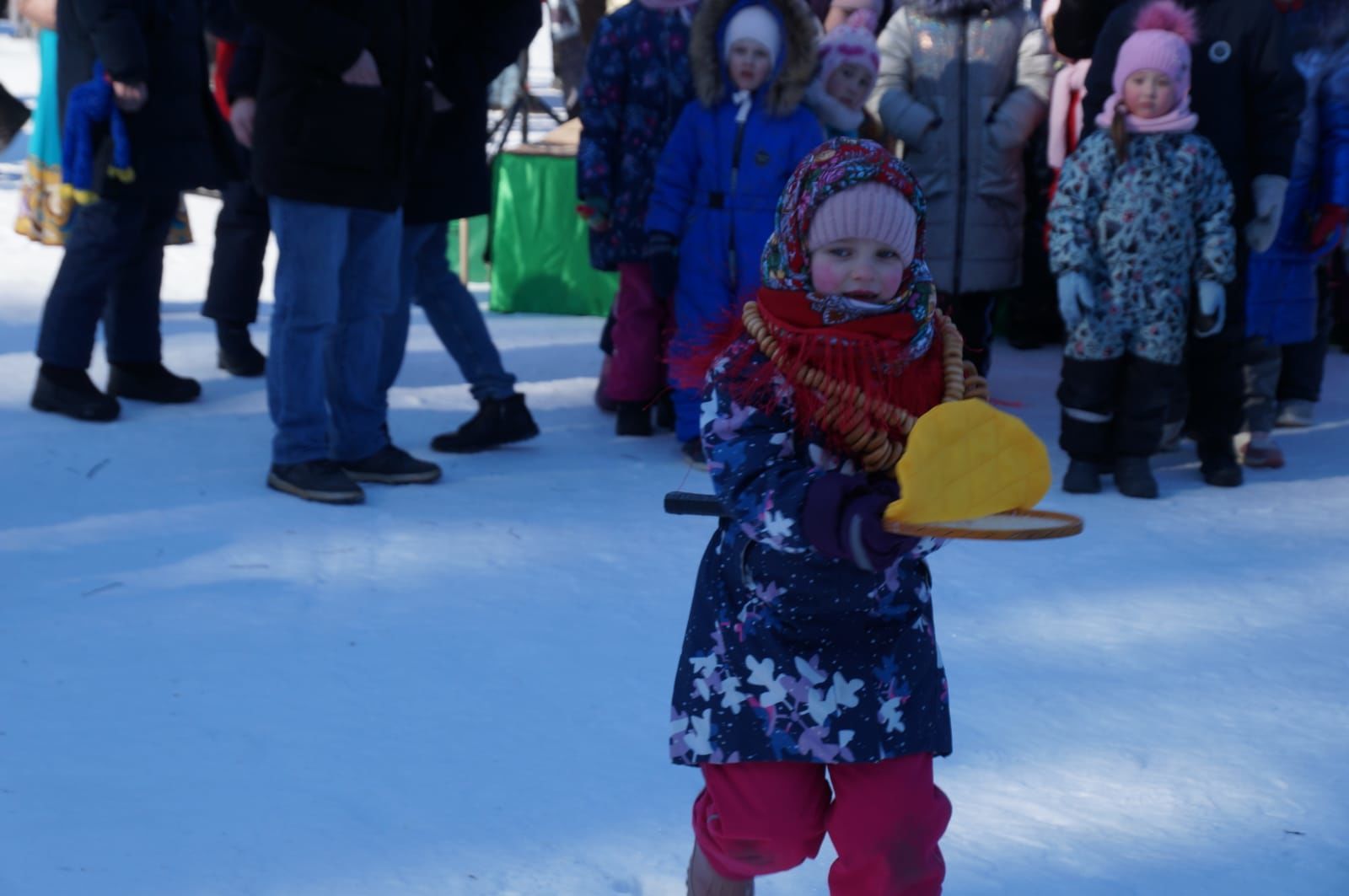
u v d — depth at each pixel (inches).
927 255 307.9
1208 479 274.7
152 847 129.2
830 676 102.0
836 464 98.6
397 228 248.2
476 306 279.3
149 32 277.4
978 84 302.5
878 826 103.2
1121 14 254.4
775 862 107.3
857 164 98.8
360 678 169.8
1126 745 157.6
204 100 297.7
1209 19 254.4
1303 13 272.2
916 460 82.8
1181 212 249.0
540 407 324.8
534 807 139.1
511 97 631.8
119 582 199.5
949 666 179.5
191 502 238.7
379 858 128.6
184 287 450.6
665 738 155.7
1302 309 277.1
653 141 281.7
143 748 149.4
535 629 187.3
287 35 218.7
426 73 246.1
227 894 122.0
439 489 255.4
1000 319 431.2
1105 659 183.2
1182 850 134.1
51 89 327.3
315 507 238.4
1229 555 228.8
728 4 260.7
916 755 104.0
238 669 171.0
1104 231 253.0
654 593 202.8
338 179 229.5
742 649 103.3
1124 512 253.8
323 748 150.9
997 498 84.4
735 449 97.6
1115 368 260.4
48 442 271.0
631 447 291.7
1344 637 192.5
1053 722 163.5
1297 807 143.9
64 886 122.3
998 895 125.2
